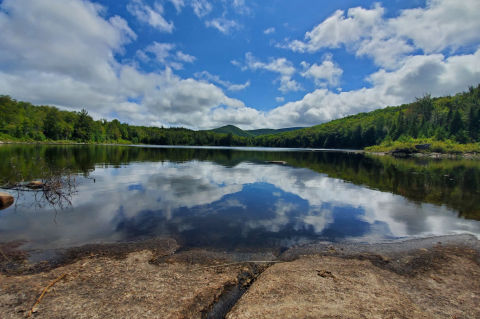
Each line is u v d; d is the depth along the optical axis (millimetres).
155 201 10250
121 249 5730
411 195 12000
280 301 3748
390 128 80688
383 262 5344
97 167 20875
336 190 13125
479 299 3996
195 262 5207
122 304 3625
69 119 97938
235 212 8977
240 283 4457
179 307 3648
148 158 32125
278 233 7031
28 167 18703
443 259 5484
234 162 28938
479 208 9773
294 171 21062
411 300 3910
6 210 8672
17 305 3486
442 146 50719
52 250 5602
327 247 6145
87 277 4387
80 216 8148
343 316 3396
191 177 16641
